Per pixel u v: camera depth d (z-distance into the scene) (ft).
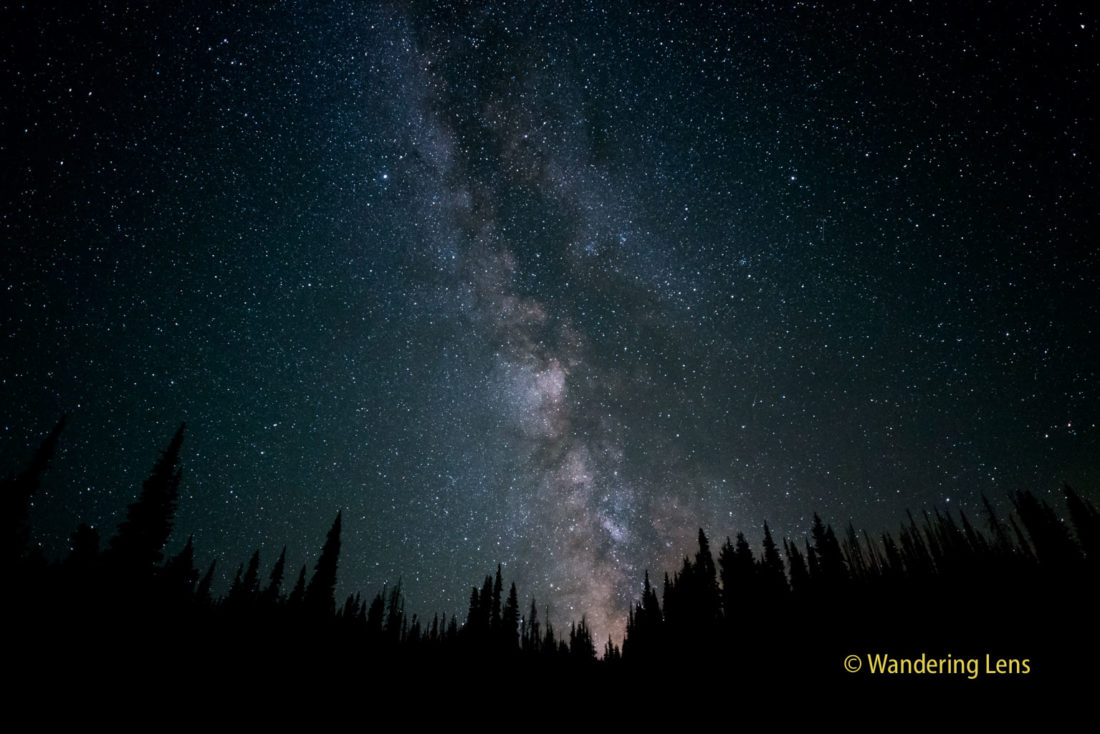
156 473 89.56
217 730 62.59
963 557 137.80
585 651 173.37
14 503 76.69
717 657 111.75
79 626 67.10
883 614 109.40
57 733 48.65
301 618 112.37
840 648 98.02
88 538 81.25
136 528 84.79
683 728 86.84
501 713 110.63
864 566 163.02
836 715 74.79
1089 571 108.06
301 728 74.43
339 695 94.99
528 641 184.55
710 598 140.05
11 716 48.11
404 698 106.42
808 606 120.06
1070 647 77.71
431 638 178.19
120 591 78.18
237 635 99.81
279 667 94.07
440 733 92.99
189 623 91.76
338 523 127.85
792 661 98.37
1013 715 63.16
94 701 55.88
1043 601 98.43
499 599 167.22
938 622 100.17
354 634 135.23
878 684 80.48
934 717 67.15
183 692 67.87
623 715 102.12
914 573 135.74
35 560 75.72
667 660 122.62
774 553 144.56
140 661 68.80
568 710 114.11
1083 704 61.16
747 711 84.74
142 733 54.49
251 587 131.85
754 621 120.57
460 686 124.06
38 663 57.00
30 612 64.44
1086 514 128.26
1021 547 137.69
